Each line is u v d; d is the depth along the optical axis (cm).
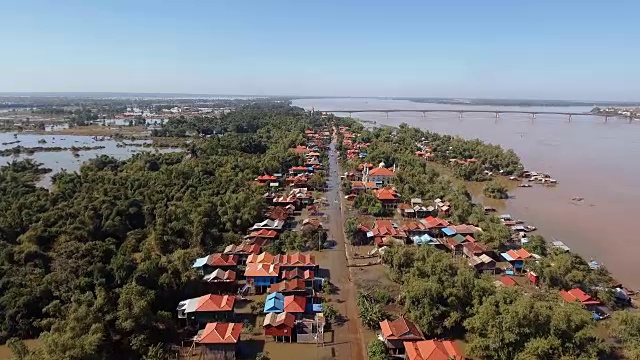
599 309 6938
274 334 6194
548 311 5656
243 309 7025
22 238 8462
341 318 6800
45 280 6638
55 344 5041
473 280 6581
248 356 5859
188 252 8094
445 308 6319
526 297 6109
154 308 6450
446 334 6306
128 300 6000
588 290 7381
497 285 7225
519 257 8544
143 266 6944
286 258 8294
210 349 5734
